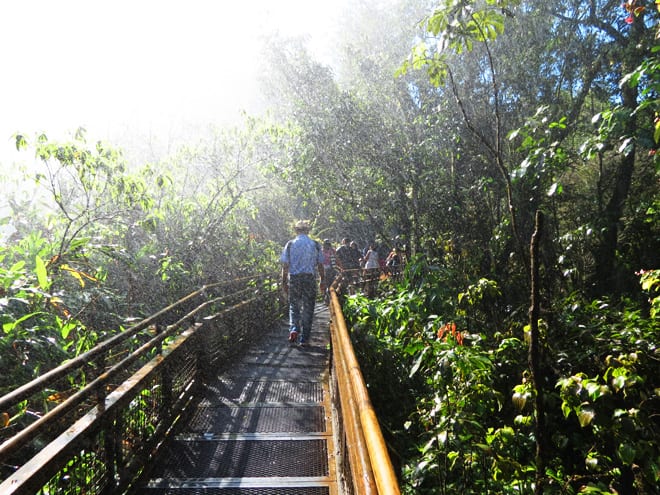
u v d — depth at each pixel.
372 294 10.74
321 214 15.77
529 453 4.39
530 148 5.81
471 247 8.59
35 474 2.51
